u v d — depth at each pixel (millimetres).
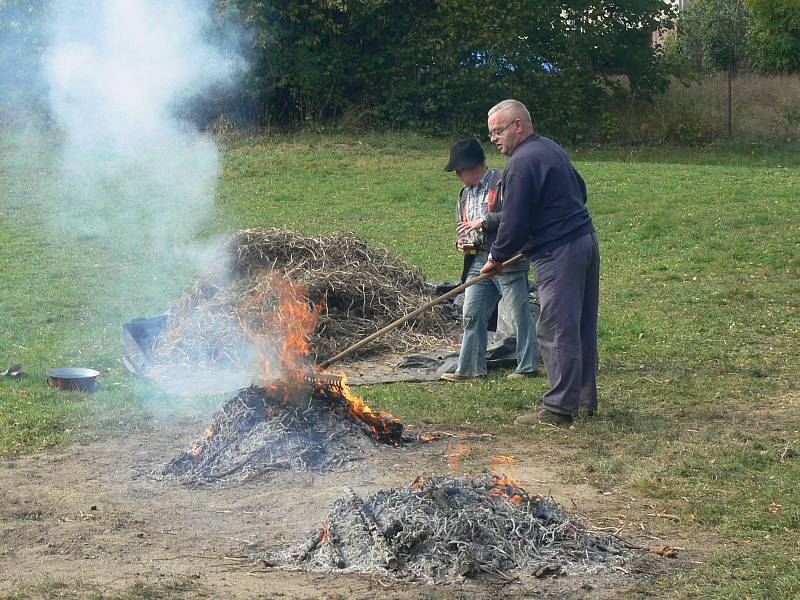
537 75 25328
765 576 4590
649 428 7102
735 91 28031
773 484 5898
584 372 7445
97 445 6785
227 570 4684
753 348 9656
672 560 4820
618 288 12242
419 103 25031
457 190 18547
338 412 6703
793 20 29250
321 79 24281
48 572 4641
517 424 7262
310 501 5645
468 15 24578
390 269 10680
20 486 5953
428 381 8602
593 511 5512
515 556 4734
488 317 8664
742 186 17812
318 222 16422
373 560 4711
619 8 26938
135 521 5395
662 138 26062
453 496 5047
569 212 7219
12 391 8000
